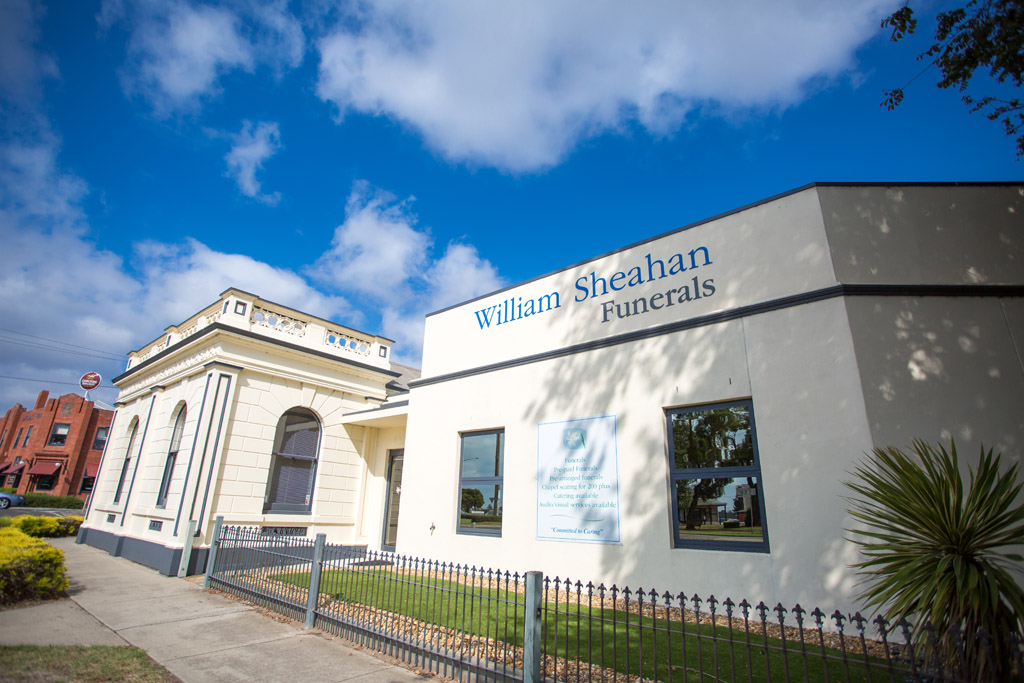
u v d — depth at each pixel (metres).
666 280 8.70
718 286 8.11
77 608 7.79
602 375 9.01
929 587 3.86
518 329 10.61
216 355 12.31
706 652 5.30
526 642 4.47
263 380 13.12
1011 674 3.49
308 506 13.66
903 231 7.33
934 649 3.58
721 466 7.47
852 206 7.48
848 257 7.22
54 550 8.56
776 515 6.76
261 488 12.62
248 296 13.23
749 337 7.57
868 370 6.59
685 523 7.61
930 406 6.40
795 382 7.03
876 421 6.38
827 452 6.57
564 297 10.04
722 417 7.66
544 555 8.88
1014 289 6.84
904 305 6.84
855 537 6.14
